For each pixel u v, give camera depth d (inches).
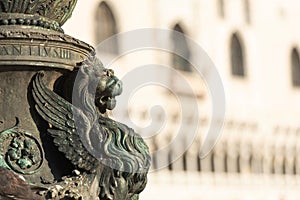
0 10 272.5
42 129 270.4
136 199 286.5
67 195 265.1
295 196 3668.8
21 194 257.1
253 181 3511.3
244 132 3521.2
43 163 267.6
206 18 3479.3
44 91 270.7
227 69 3533.5
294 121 3718.0
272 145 3614.7
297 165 3693.4
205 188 3292.3
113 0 3088.1
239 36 3592.5
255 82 3629.4
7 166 264.7
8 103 269.9
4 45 267.0
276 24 3735.2
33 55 268.4
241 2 3617.1
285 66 3737.7
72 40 274.7
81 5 3002.0
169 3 3329.2
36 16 274.5
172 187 3166.8
